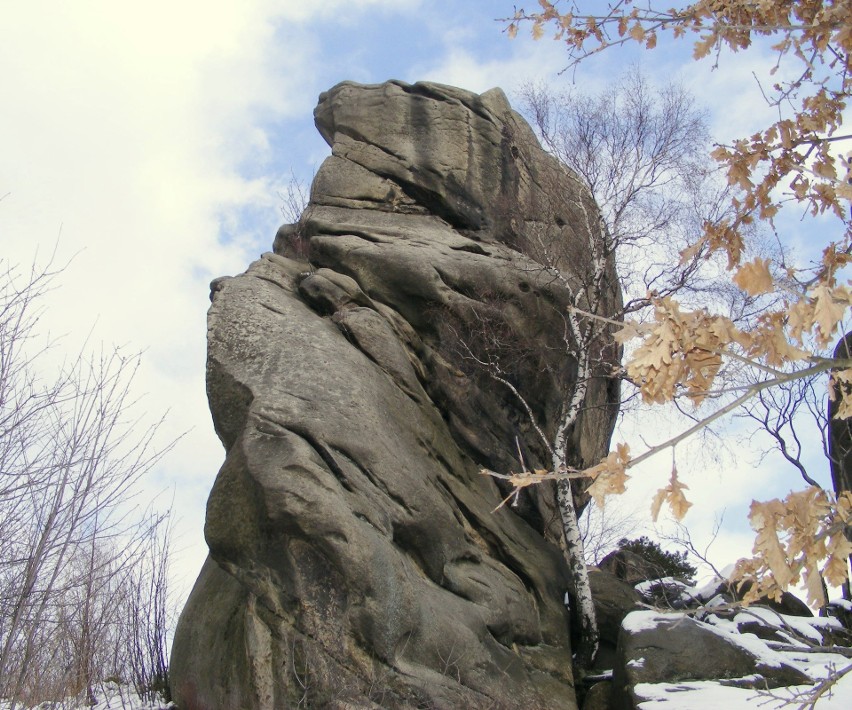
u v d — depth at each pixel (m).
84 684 12.60
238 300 14.42
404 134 18.30
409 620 11.37
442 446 14.40
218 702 11.48
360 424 12.67
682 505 4.05
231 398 12.98
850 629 14.33
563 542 15.88
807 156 5.73
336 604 11.06
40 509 9.98
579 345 15.52
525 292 16.08
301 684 10.80
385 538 11.82
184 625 12.90
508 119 19.16
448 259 15.78
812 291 4.14
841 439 15.48
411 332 15.45
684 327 4.16
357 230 16.61
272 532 11.26
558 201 18.28
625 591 15.00
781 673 11.77
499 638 12.88
